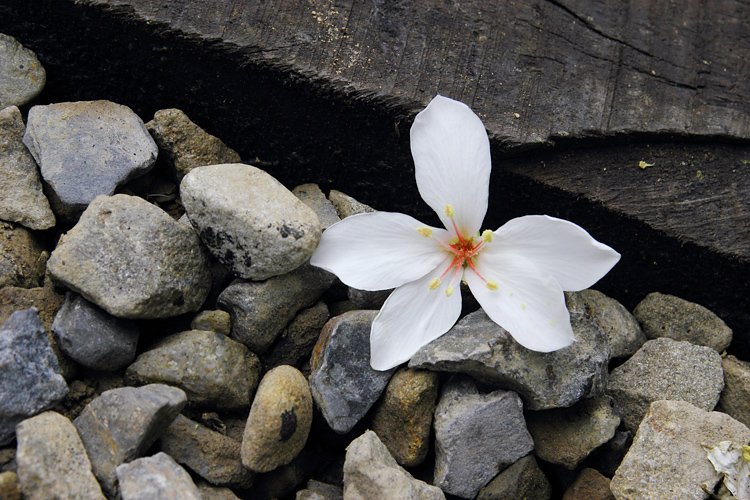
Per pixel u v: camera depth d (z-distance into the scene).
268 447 0.23
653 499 0.23
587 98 0.26
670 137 0.27
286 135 0.27
